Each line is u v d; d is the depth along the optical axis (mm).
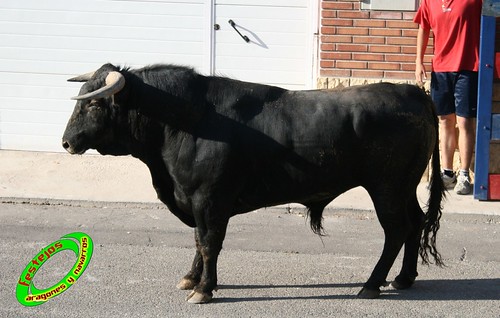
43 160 10289
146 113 6289
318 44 10125
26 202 8930
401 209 6469
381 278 6512
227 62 10375
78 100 6293
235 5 10234
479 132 9008
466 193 9336
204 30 10320
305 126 6293
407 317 6145
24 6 10398
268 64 10328
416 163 6438
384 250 6527
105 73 6281
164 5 10312
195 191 6293
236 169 6297
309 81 10297
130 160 10359
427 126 6453
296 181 6371
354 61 9750
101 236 7969
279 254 7574
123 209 8852
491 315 6211
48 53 10492
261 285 6789
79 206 8906
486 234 8258
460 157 9383
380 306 6359
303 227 8359
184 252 7570
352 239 8023
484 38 8797
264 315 6145
